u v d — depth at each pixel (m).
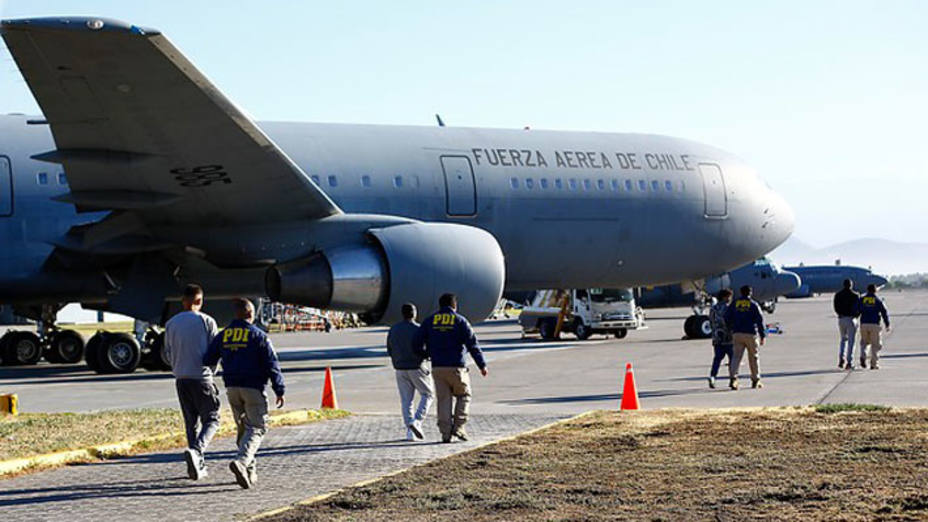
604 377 21.03
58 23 16.50
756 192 30.95
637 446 11.22
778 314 61.59
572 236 27.58
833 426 12.17
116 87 18.45
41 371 26.19
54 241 23.45
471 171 26.36
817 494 8.35
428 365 12.95
